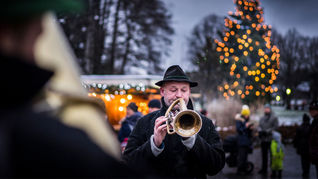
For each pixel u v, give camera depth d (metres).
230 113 12.84
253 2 9.87
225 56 10.51
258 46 9.96
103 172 0.56
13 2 0.48
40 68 0.52
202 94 14.13
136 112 5.98
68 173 0.52
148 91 10.94
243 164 8.08
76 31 13.73
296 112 32.38
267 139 8.09
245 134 8.13
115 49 23.92
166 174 2.42
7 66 0.50
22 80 0.51
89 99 0.59
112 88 10.38
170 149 2.47
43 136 0.52
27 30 0.52
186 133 2.20
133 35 23.50
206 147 2.42
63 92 0.56
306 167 7.80
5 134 0.50
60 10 0.54
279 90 12.54
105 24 19.95
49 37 0.56
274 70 9.97
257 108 12.71
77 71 0.60
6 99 0.51
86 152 0.54
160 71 25.41
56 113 0.55
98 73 18.97
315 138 5.33
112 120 10.98
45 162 0.51
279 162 7.68
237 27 9.82
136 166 0.64
